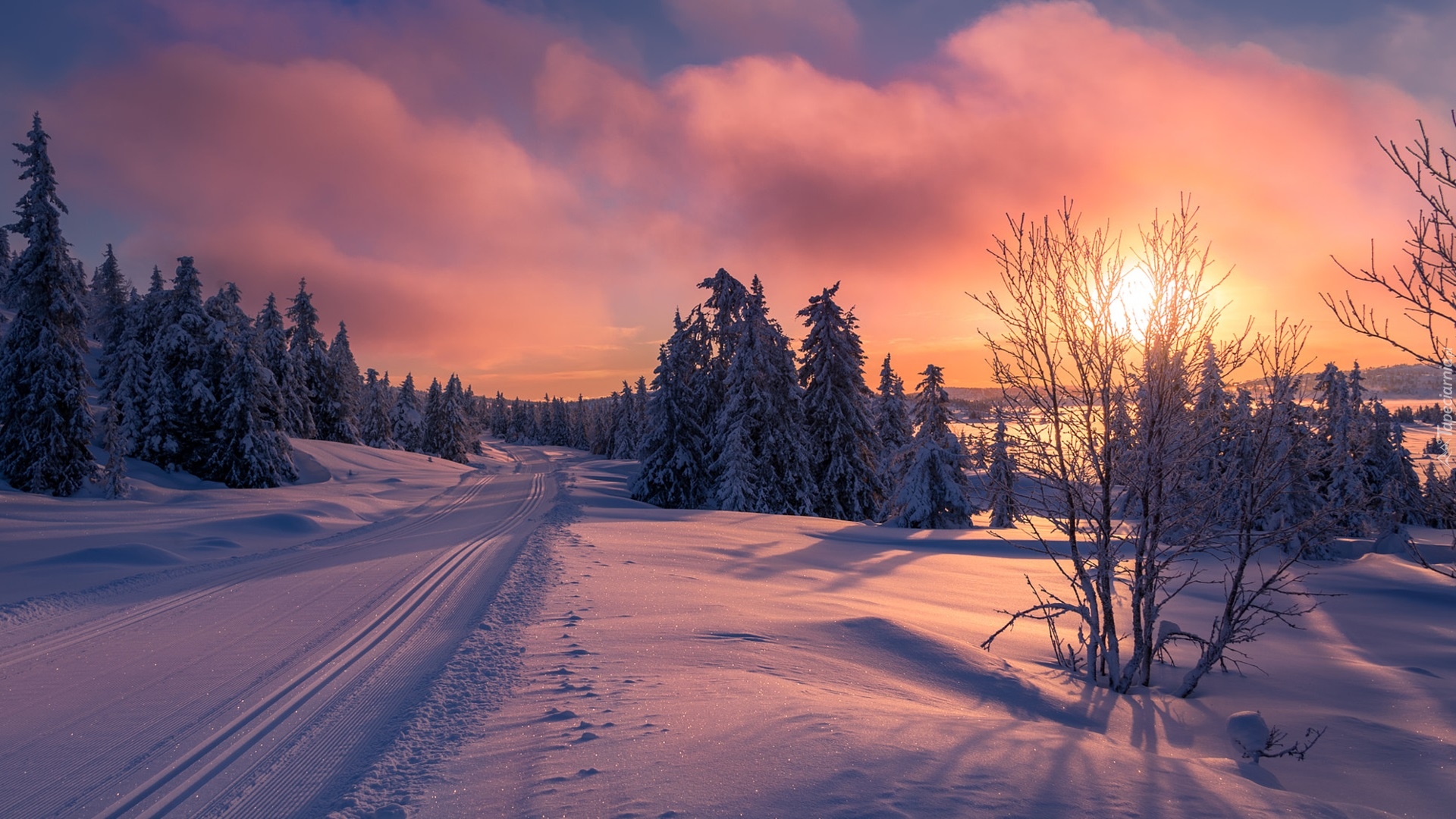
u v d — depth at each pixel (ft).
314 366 195.72
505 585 38.99
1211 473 24.48
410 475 166.40
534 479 168.86
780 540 71.87
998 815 11.64
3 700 21.66
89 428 98.02
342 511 96.53
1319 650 37.47
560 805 12.55
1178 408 23.43
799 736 15.31
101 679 23.63
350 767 15.93
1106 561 25.44
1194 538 24.73
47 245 95.14
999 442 25.32
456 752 15.84
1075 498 25.85
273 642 28.25
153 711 20.47
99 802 15.08
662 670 21.97
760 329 107.14
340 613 33.63
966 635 33.01
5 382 94.63
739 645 25.84
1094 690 25.25
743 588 41.45
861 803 12.02
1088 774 13.79
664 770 13.79
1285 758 19.17
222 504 99.55
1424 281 12.89
